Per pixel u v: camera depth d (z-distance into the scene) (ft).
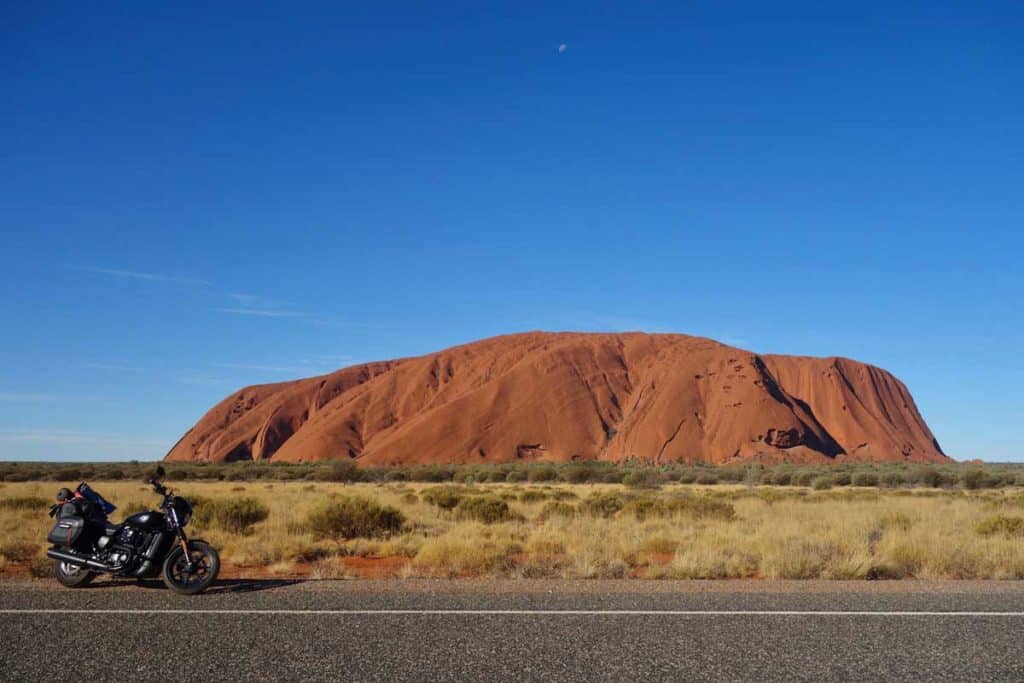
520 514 88.07
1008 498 125.08
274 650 21.80
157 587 33.65
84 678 19.13
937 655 21.75
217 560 32.24
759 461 451.12
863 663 20.86
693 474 296.92
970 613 27.48
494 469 335.26
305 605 28.45
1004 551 47.01
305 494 142.51
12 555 47.01
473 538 55.77
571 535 59.00
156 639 23.04
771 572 41.55
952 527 69.82
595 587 33.73
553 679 19.25
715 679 19.36
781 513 90.58
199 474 302.04
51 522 69.41
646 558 49.21
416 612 27.12
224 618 26.05
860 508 100.78
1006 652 22.11
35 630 24.21
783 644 22.79
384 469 314.55
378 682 18.92
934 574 41.55
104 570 33.17
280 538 57.06
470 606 28.27
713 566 42.42
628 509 88.94
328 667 20.11
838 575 40.81
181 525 33.12
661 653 21.68
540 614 26.81
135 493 131.34
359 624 25.14
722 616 26.66
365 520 65.67
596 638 23.34
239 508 70.90
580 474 270.46
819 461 456.45
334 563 46.42
